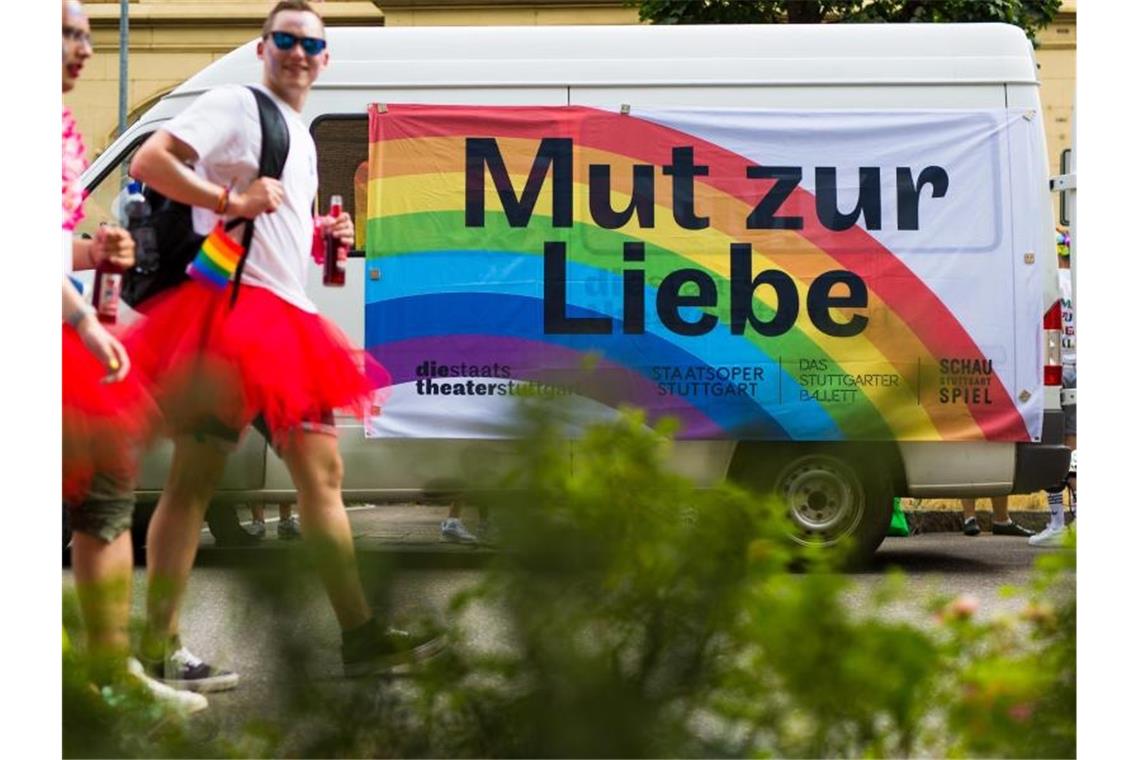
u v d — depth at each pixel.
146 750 3.21
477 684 2.95
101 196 9.49
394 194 9.36
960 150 9.43
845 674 2.94
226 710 3.14
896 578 3.13
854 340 9.34
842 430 3.65
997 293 9.41
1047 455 9.41
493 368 9.30
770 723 2.94
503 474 2.91
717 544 2.96
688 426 9.25
